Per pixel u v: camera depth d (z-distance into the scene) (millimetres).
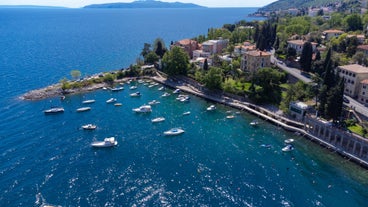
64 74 172625
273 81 127375
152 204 65500
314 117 102125
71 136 96125
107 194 68500
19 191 68938
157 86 155250
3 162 80438
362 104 109312
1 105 121938
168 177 75500
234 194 69625
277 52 175750
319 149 92312
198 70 160750
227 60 171875
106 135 97500
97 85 151375
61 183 72125
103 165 80250
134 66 173500
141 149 89125
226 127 106562
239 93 131375
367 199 69562
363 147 86688
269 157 86562
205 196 68625
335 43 172250
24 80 158750
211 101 134125
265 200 67875
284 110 113250
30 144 90250
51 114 113812
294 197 69250
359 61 140750
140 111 118188
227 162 83250
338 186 74062
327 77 108750
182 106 127125
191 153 87625
